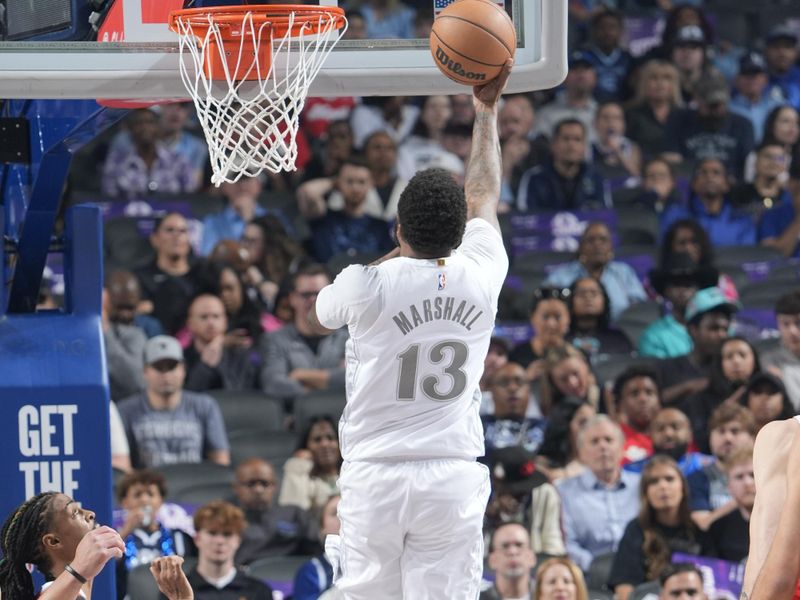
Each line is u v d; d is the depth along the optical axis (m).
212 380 19.05
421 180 8.29
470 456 8.45
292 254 21.03
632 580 16.19
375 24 24.84
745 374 18.78
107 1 9.68
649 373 18.25
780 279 22.25
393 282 8.20
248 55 9.55
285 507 16.67
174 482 16.91
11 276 11.05
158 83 9.69
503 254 8.61
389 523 8.29
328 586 15.30
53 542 8.63
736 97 26.05
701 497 17.02
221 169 9.38
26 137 10.74
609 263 21.45
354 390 8.37
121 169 22.53
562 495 16.95
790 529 6.89
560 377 18.33
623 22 26.83
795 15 28.11
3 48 9.60
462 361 8.33
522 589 15.34
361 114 23.89
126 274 19.06
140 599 15.10
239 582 15.20
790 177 24.17
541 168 23.48
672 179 23.78
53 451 10.36
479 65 8.70
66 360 10.47
